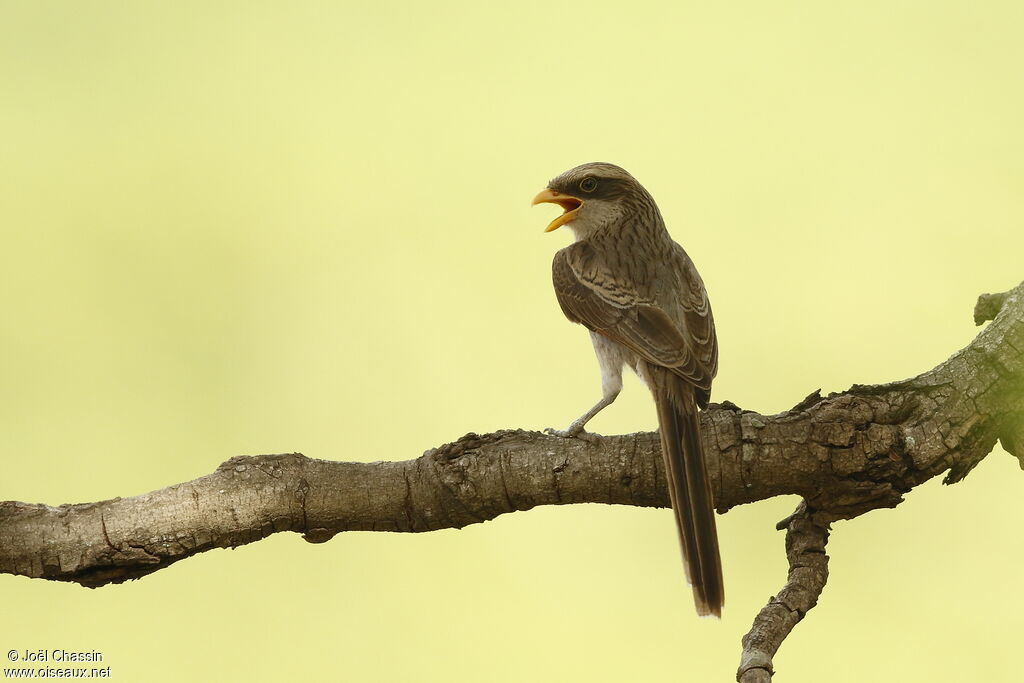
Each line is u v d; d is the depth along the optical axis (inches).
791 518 375.6
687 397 382.6
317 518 362.3
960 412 363.9
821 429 365.1
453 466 366.0
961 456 366.0
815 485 367.2
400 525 367.9
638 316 454.6
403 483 364.2
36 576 347.6
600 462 368.2
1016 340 363.3
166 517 350.9
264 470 361.7
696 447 367.2
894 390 370.9
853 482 364.8
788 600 356.2
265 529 360.8
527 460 367.2
